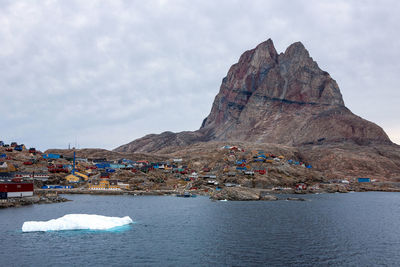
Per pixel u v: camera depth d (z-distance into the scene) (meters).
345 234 90.56
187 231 92.94
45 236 84.56
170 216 120.88
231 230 94.75
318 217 121.75
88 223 96.31
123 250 72.31
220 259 66.31
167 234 88.75
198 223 106.25
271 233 90.94
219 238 84.25
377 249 74.62
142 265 62.34
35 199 156.50
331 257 68.06
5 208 136.62
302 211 139.00
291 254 70.00
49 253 69.56
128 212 130.25
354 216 126.06
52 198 165.88
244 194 195.75
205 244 78.00
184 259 66.19
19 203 146.88
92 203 160.88
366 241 82.31
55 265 62.16
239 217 119.50
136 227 98.44
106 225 97.12
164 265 62.47
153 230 94.12
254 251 72.19
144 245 76.69
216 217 119.31
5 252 70.00
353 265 63.00
